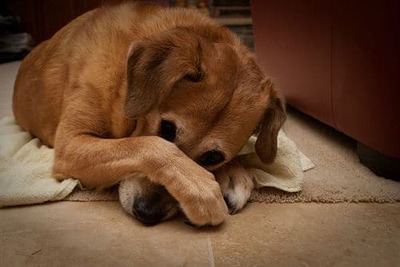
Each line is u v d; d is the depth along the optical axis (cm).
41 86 97
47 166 87
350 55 94
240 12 264
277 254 67
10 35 248
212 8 261
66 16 255
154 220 73
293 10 118
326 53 103
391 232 73
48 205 79
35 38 265
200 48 78
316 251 68
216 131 76
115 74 83
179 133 76
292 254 67
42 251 66
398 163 88
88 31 91
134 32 86
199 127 76
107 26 89
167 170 74
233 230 73
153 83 74
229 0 261
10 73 202
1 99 143
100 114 85
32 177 83
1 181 81
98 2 239
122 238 70
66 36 97
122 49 84
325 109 108
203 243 69
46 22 262
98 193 83
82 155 81
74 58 90
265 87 82
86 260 64
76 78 88
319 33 105
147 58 74
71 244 68
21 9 261
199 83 76
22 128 109
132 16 90
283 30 126
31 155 92
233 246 69
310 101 116
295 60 121
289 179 86
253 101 79
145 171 76
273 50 136
